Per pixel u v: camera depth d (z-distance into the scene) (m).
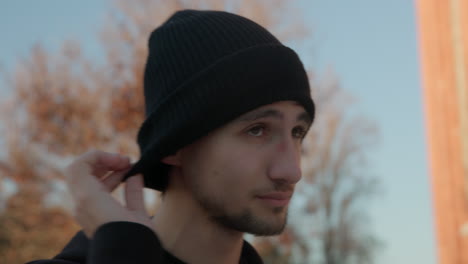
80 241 1.15
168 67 1.09
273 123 1.02
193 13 1.15
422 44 6.34
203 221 1.07
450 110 5.72
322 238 19.00
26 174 14.05
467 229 5.38
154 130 1.09
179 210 1.09
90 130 13.63
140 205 1.09
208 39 1.07
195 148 1.04
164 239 1.10
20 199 14.51
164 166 1.12
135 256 0.92
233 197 1.00
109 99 13.66
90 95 13.66
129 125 13.55
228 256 1.09
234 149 1.01
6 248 14.36
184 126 1.02
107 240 0.93
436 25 5.96
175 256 1.08
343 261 19.33
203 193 1.03
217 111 1.00
